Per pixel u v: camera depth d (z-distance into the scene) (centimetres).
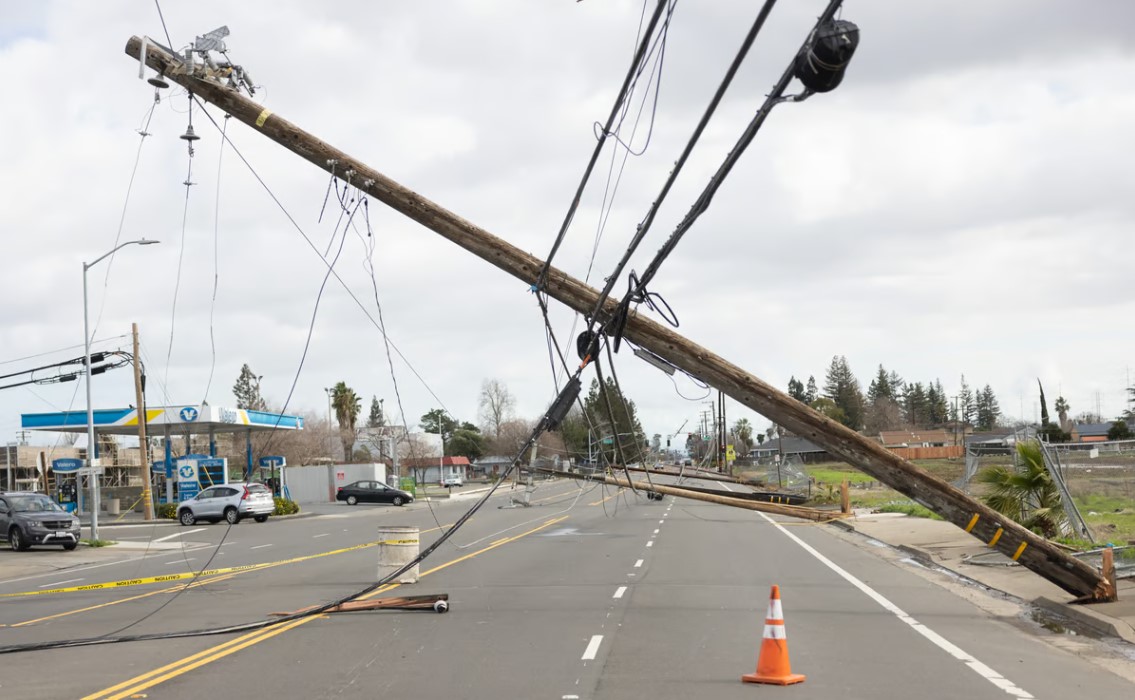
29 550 3591
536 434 1650
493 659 1127
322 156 1753
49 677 1093
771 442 19300
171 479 6200
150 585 2206
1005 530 1538
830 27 933
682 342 1659
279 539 3738
